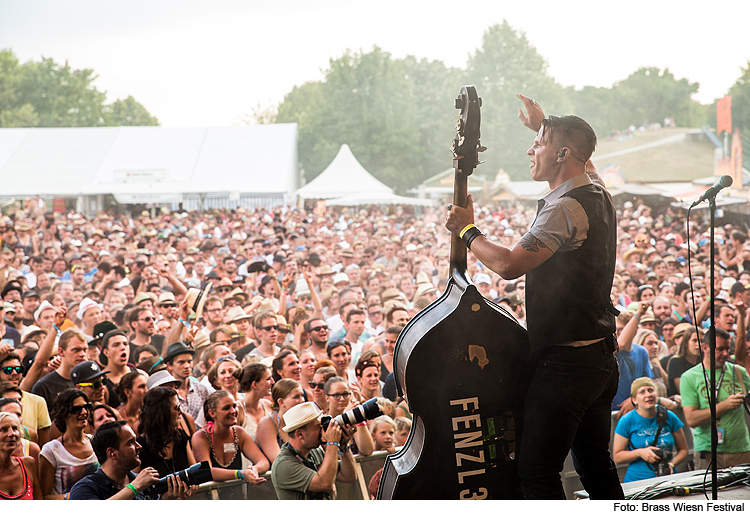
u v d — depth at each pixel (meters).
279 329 6.01
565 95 32.28
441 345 1.88
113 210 24.23
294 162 27.61
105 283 8.12
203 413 3.98
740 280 9.03
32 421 3.82
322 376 4.20
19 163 24.81
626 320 5.68
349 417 2.19
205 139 26.92
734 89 25.56
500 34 32.66
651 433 4.15
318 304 7.23
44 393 4.12
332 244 14.11
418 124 35.47
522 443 1.87
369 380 4.62
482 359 1.90
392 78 35.22
